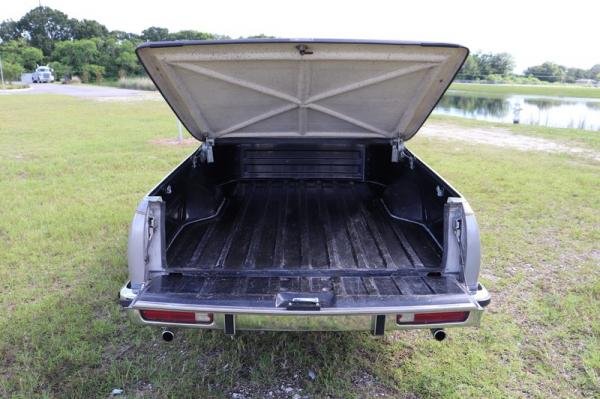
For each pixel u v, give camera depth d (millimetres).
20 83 37719
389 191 3266
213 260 2434
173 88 2428
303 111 2730
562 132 10000
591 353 2373
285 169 3691
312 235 2793
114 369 2219
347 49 2055
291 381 2186
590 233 3959
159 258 2129
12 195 4980
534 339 2502
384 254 2520
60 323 2600
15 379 2150
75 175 5883
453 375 2227
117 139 8758
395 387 2152
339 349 2412
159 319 1866
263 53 2090
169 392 2092
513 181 5598
